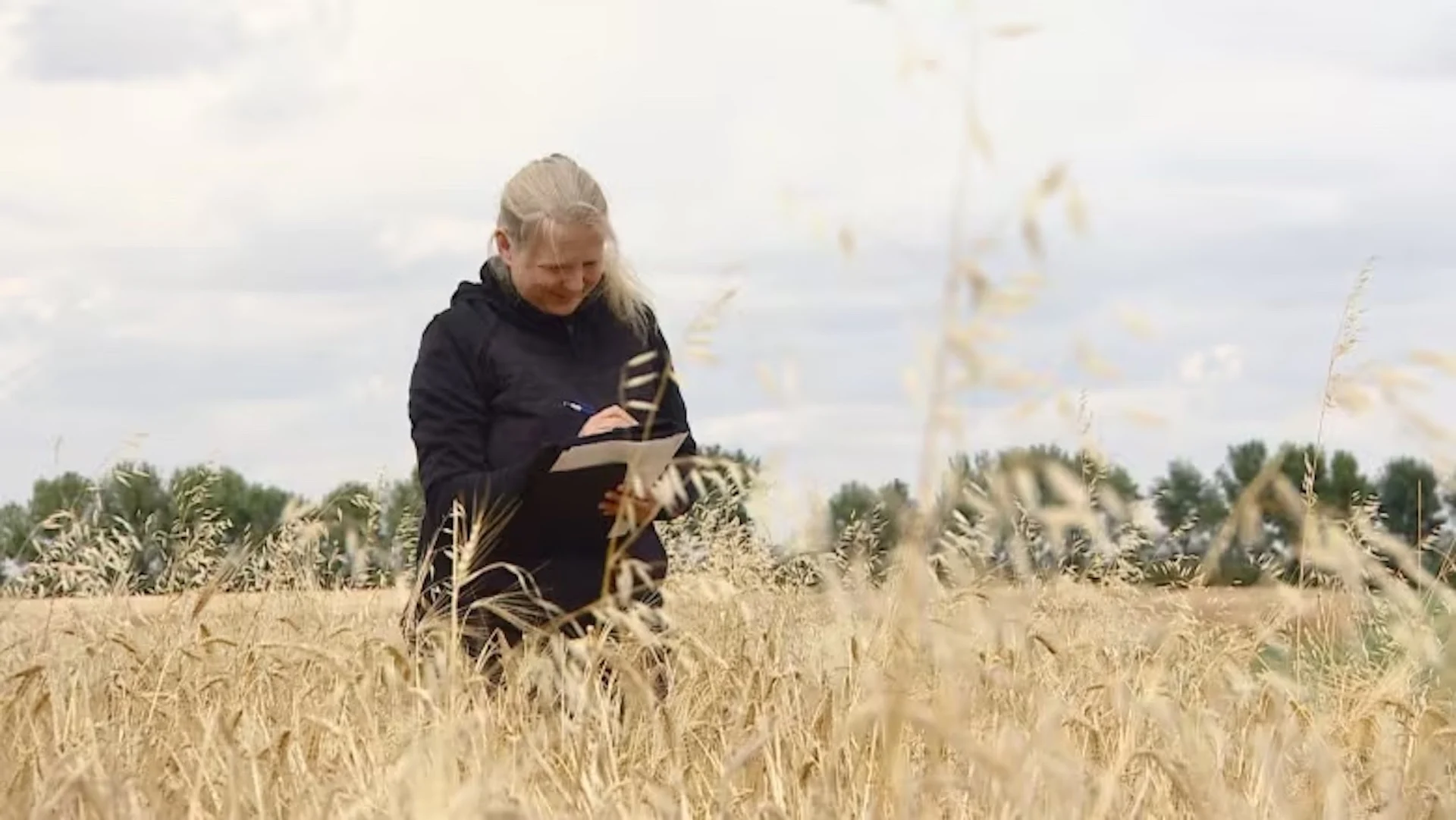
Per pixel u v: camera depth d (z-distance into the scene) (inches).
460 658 200.1
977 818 161.5
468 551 204.1
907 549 136.5
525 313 249.8
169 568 347.9
